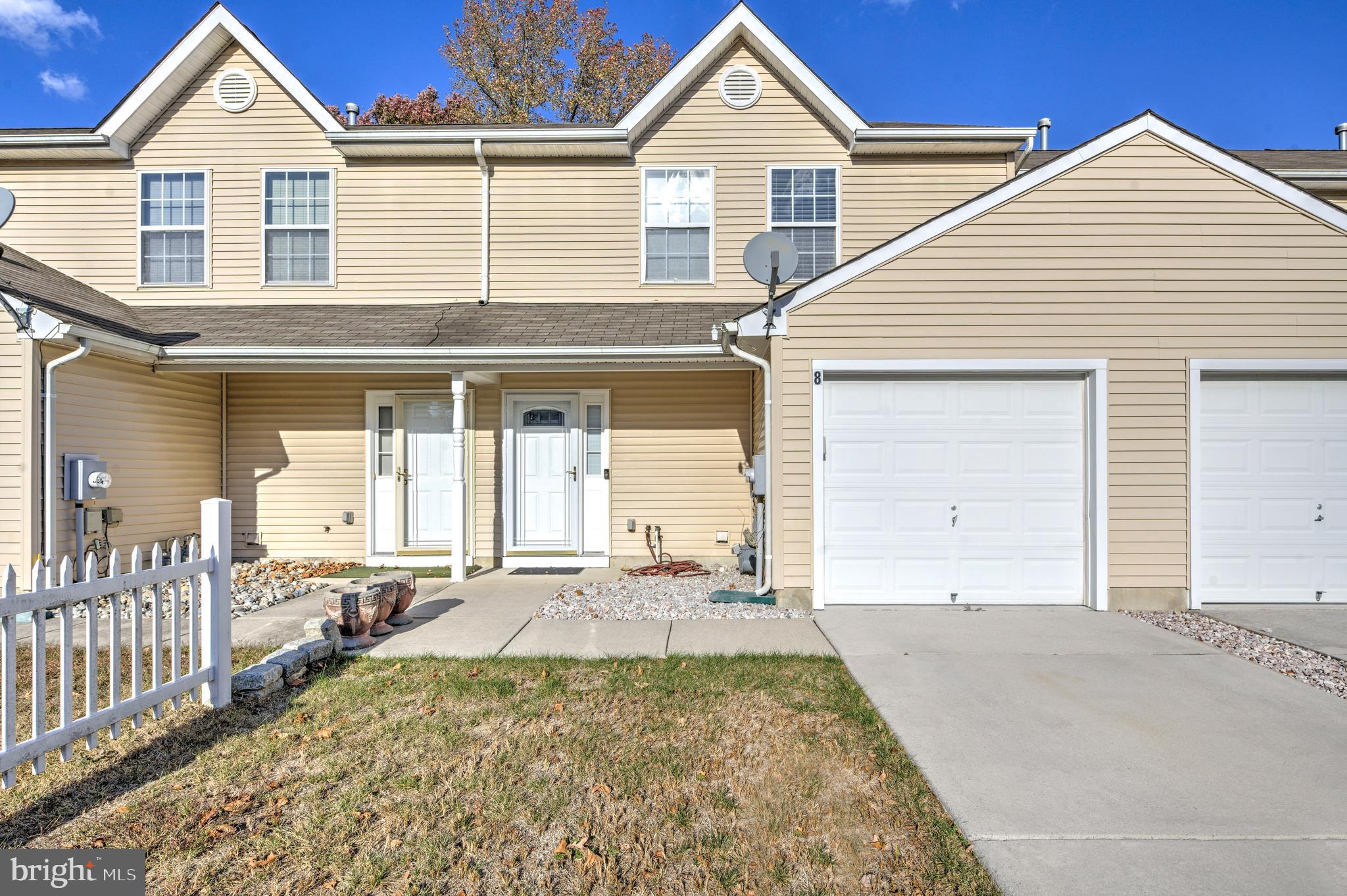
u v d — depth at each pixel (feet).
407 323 29.43
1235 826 9.64
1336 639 18.75
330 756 11.64
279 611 22.24
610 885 8.45
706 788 10.64
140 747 11.93
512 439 31.45
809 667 16.26
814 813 9.99
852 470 22.65
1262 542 22.38
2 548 22.49
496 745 12.06
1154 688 14.94
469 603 23.35
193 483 29.91
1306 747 12.09
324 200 32.48
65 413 23.73
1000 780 10.89
